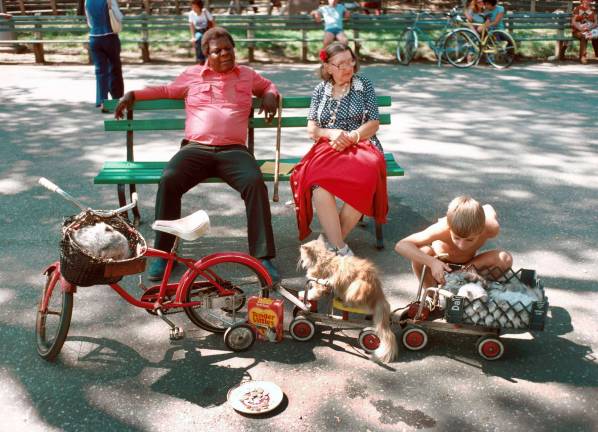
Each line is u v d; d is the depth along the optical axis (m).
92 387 3.06
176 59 14.36
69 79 11.73
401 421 2.83
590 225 5.05
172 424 2.81
